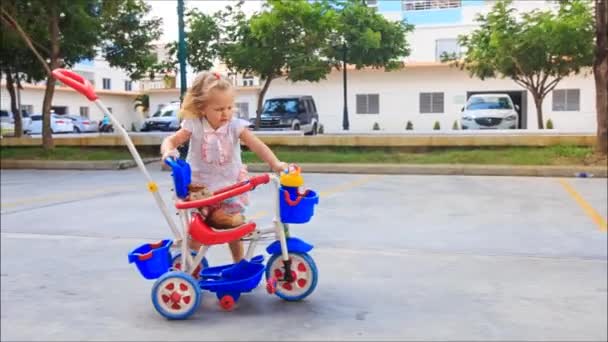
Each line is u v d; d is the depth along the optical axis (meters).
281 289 4.25
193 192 3.80
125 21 20.47
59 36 18.44
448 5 34.31
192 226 3.81
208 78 3.72
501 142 16.06
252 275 4.04
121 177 13.79
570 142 15.60
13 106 23.56
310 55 19.47
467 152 15.65
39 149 18.25
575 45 21.67
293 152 16.95
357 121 34.12
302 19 18.22
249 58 18.88
